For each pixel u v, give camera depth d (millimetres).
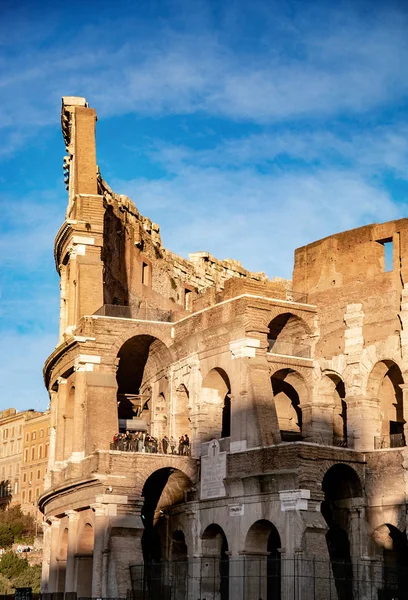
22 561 122625
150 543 82688
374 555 69375
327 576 65062
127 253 95438
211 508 74188
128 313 84625
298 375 76500
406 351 71062
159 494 80750
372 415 73062
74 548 77250
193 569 74750
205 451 76000
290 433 80312
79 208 87312
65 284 92062
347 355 74750
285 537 66438
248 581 69312
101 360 80500
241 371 73438
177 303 103625
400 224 74125
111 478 72688
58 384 87688
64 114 95000
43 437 186500
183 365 80812
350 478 70562
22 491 187875
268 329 74688
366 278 75250
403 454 68938
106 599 67375
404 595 68688
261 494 69312
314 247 79688
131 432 84875
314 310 77625
